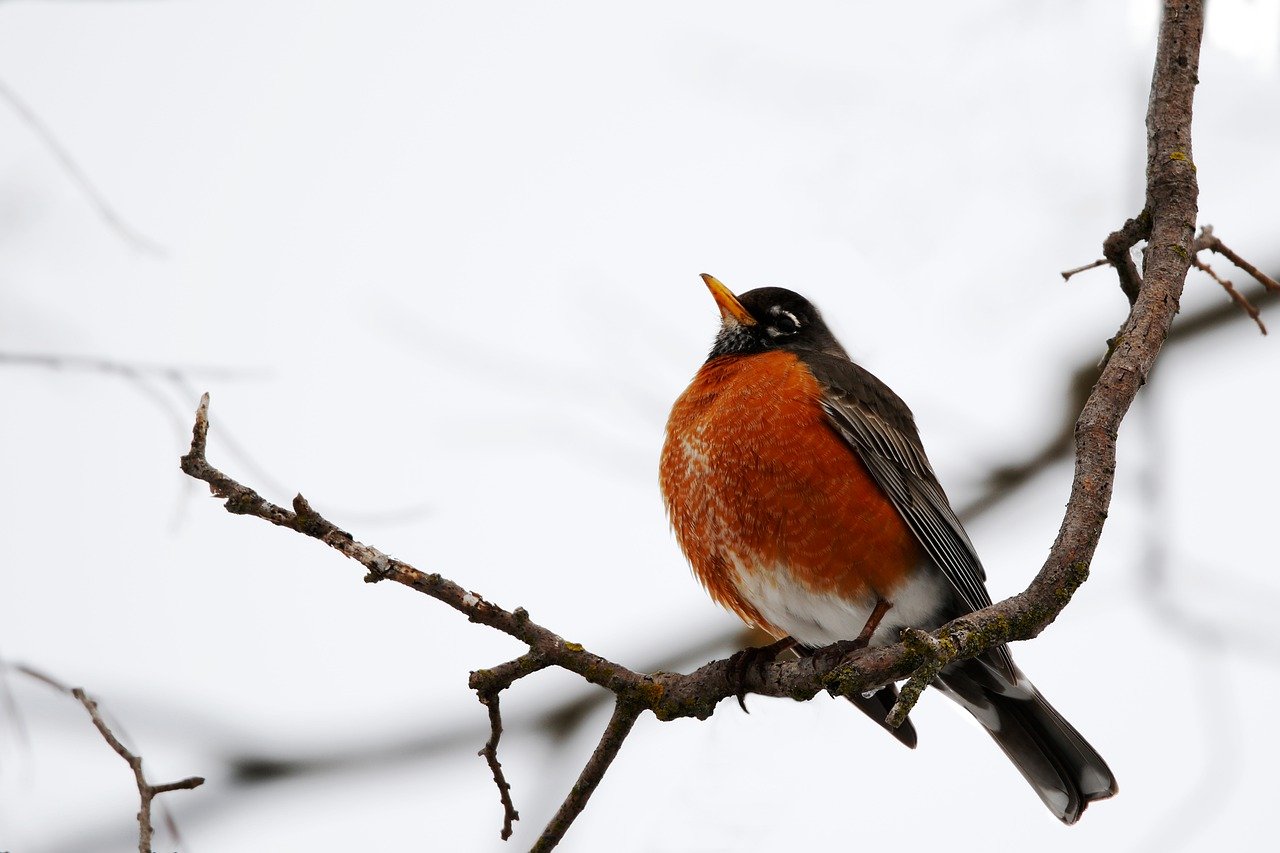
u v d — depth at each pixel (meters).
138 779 6.77
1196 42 8.25
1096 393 7.25
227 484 6.70
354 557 6.96
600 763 7.90
